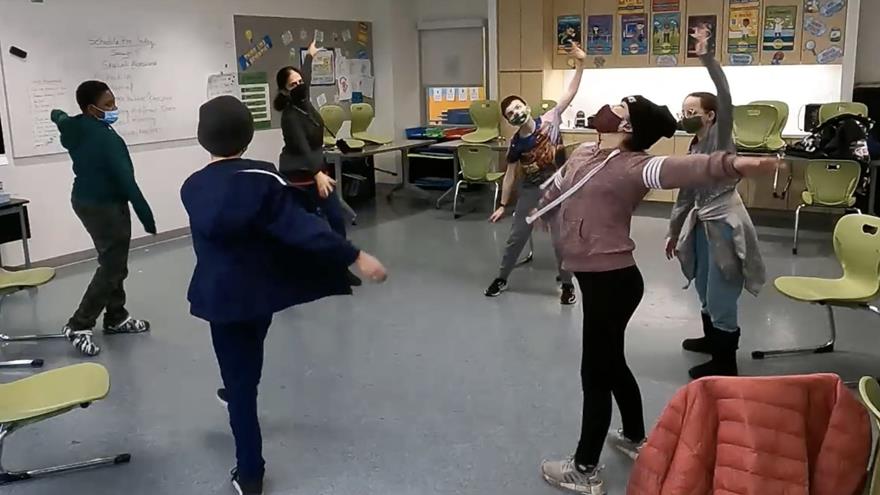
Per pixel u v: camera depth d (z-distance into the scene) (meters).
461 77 9.52
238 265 2.52
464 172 7.68
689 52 7.87
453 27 9.38
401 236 7.04
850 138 5.99
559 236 2.72
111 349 4.38
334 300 5.18
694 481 1.91
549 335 4.44
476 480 2.94
